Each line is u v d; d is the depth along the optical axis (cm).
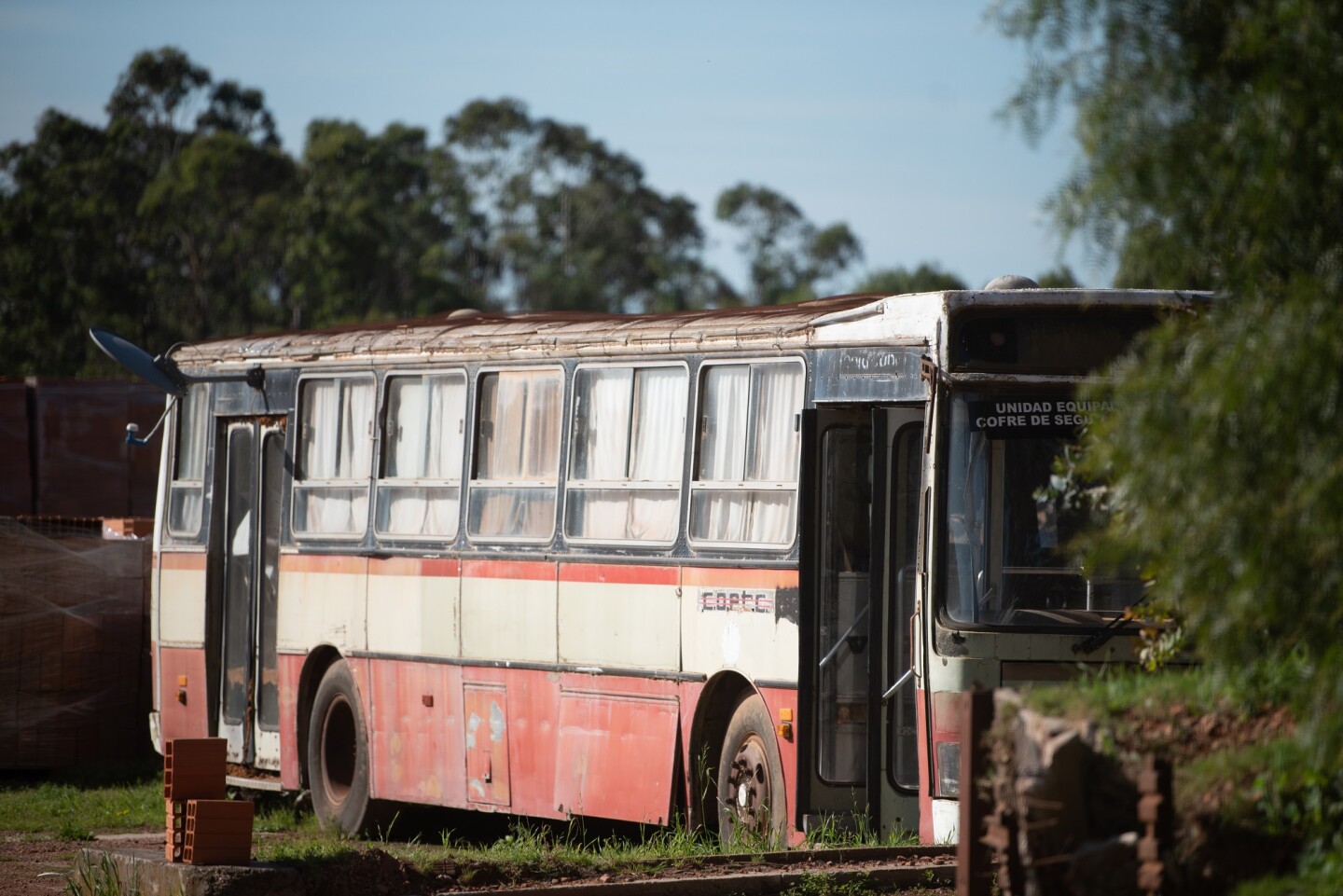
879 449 2606
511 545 3225
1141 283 1495
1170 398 1388
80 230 13562
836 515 2691
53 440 6197
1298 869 1442
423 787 3394
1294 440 1334
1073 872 1451
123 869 2475
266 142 15212
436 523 3419
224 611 4009
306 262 13850
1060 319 2486
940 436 2459
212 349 4125
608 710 2989
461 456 3384
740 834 2717
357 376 3669
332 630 3650
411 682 3434
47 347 13300
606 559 3019
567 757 3064
